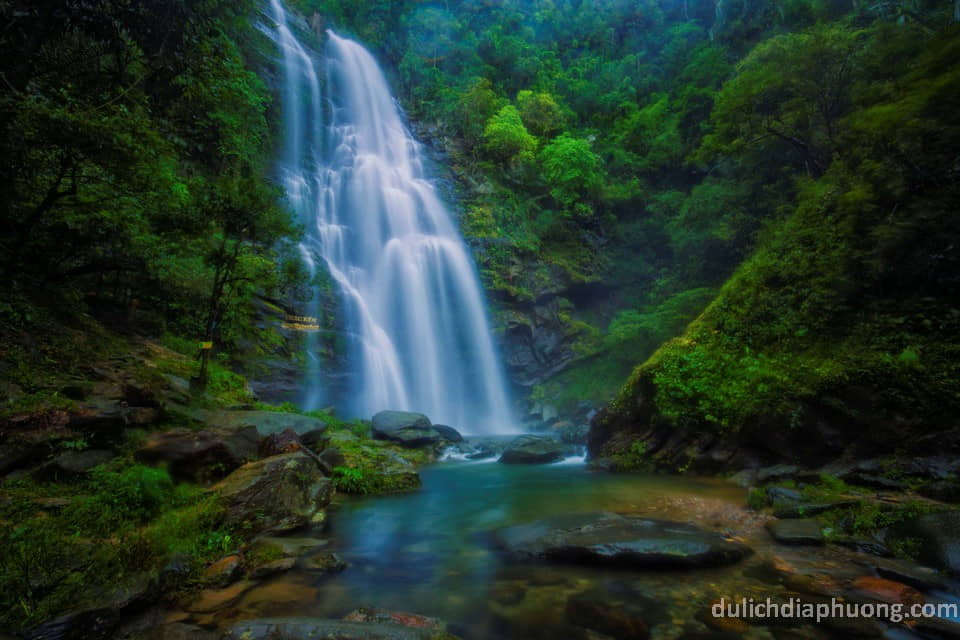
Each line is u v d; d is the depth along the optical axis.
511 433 21.75
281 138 24.94
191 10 9.94
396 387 20.73
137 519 4.46
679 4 43.25
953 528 4.67
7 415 4.86
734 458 8.96
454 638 3.21
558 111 32.81
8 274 7.35
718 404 9.44
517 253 26.06
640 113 33.41
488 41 37.66
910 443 6.82
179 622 3.37
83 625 2.94
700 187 22.83
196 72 11.50
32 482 4.61
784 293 10.56
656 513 6.54
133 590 3.39
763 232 16.34
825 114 15.58
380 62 37.75
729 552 4.61
